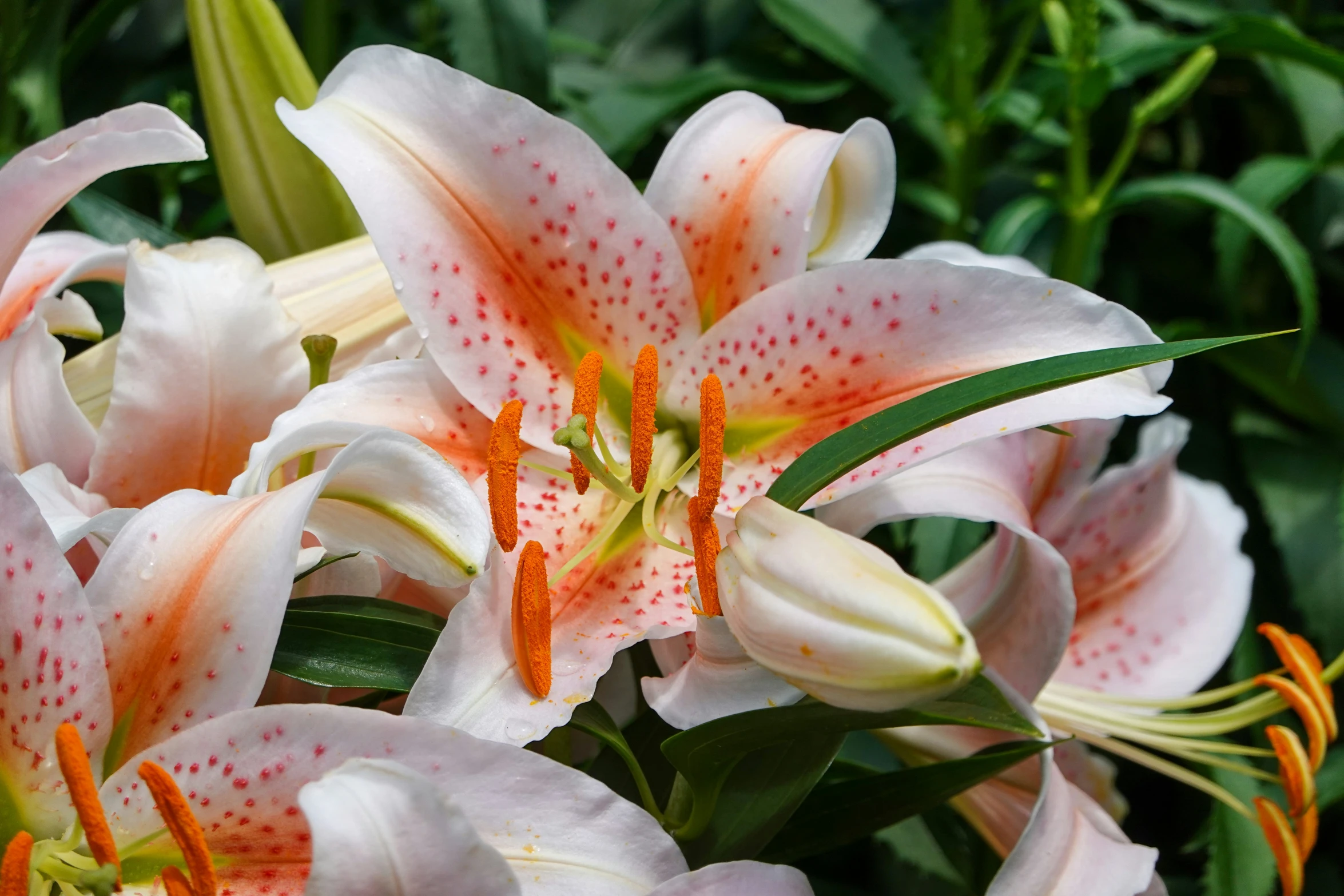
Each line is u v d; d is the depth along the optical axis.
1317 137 0.81
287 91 0.66
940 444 0.56
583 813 0.53
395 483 0.54
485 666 0.55
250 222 0.68
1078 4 0.73
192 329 0.58
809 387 0.59
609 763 0.60
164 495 0.59
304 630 0.56
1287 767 0.64
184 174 0.76
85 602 0.53
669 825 0.58
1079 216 0.76
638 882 0.53
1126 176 0.88
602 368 0.60
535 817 0.53
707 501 0.56
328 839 0.50
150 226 0.69
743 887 0.53
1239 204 0.75
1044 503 0.66
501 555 0.56
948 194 0.80
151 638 0.54
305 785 0.53
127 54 0.85
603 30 0.85
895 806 0.60
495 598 0.55
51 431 0.59
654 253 0.60
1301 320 0.84
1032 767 0.62
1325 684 0.65
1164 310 0.86
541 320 0.60
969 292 0.57
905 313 0.57
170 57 0.87
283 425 0.57
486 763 0.53
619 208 0.59
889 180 0.61
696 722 0.55
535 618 0.54
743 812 0.58
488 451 0.58
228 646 0.53
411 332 0.61
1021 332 0.57
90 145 0.57
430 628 0.56
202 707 0.53
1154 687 0.68
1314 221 0.84
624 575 0.58
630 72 0.84
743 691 0.55
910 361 0.58
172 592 0.53
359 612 0.57
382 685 0.55
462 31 0.73
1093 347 0.56
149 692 0.54
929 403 0.54
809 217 0.59
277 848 0.53
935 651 0.50
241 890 0.53
